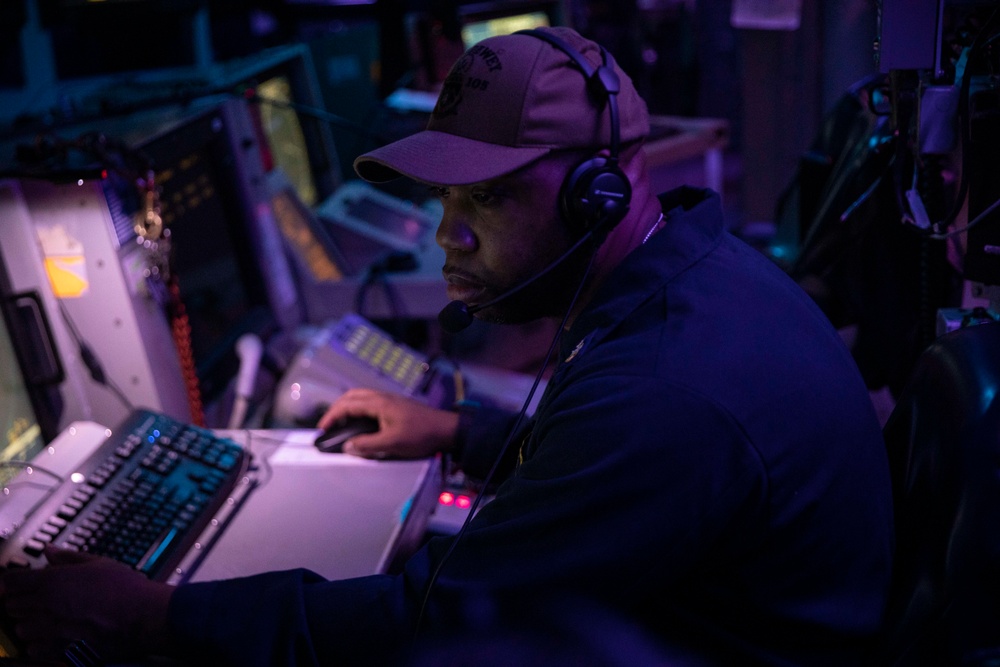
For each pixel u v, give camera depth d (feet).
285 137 8.68
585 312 3.29
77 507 4.47
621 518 2.86
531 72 3.06
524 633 1.51
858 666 3.06
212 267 6.57
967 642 2.69
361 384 6.39
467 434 5.09
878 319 5.62
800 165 7.04
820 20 10.03
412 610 3.21
